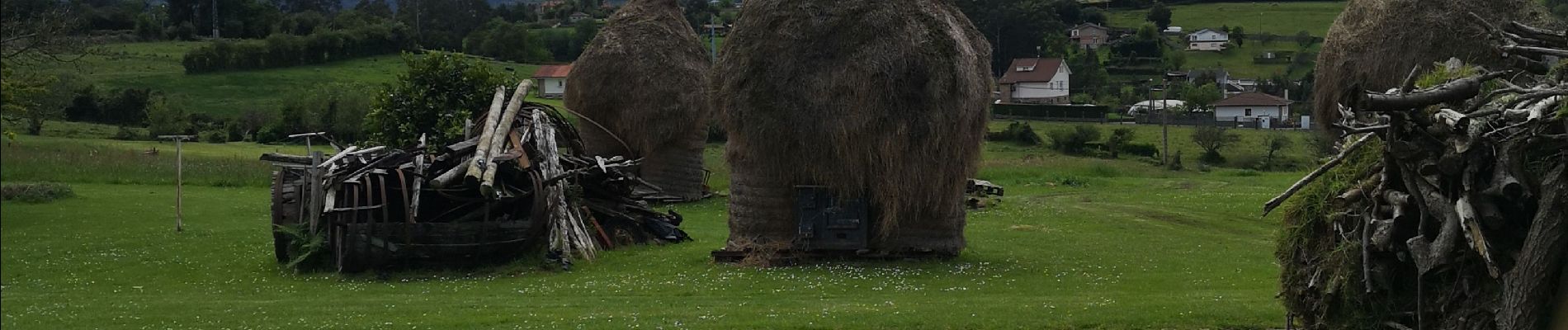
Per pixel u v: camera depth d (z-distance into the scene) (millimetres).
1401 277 11938
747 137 21922
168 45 103938
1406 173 11414
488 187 21641
